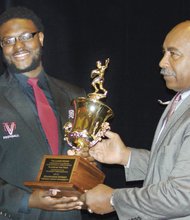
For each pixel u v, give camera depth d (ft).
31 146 9.92
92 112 10.11
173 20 13.83
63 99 10.62
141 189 8.66
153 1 13.87
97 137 10.10
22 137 9.93
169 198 8.31
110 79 13.76
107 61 10.45
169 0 13.85
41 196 9.53
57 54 13.52
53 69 13.50
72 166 9.36
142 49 13.85
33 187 9.41
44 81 10.70
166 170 8.68
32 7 13.33
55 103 10.50
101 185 9.20
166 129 8.99
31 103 10.28
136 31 13.83
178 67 8.94
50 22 13.48
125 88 13.83
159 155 8.82
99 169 10.80
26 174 9.84
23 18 10.40
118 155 10.28
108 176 13.96
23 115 10.06
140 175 10.32
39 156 9.90
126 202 8.68
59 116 10.39
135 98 13.87
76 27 13.61
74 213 10.22
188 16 13.80
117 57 13.76
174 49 8.96
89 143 10.07
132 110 13.88
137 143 13.88
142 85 13.87
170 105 9.58
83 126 10.03
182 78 8.99
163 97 13.87
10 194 9.71
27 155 9.89
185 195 8.24
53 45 13.51
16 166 9.87
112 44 13.75
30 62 10.34
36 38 10.41
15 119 9.99
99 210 9.14
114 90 13.78
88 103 10.14
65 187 9.14
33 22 10.52
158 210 8.43
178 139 8.64
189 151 8.42
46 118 10.20
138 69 13.85
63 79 13.53
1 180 9.82
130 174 10.34
